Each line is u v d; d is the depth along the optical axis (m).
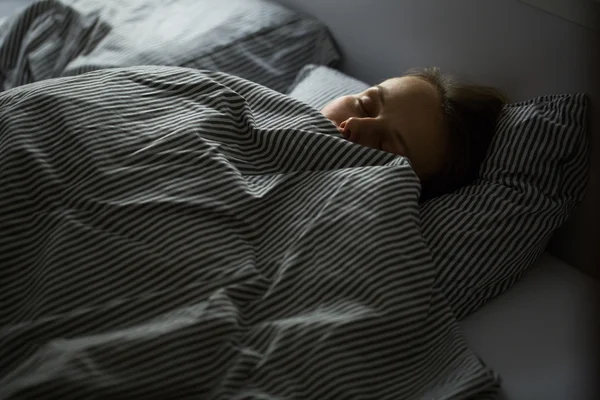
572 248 1.09
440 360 0.80
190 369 0.70
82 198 0.82
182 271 0.78
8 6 1.86
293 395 0.71
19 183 0.82
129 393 0.67
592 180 1.04
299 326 0.75
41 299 0.75
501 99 1.12
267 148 0.93
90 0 1.46
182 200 0.82
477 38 1.16
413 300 0.81
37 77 1.38
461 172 1.05
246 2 1.48
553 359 0.88
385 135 1.01
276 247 0.84
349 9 1.41
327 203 0.85
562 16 1.01
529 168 0.99
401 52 1.33
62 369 0.66
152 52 1.31
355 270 0.80
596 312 0.97
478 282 0.93
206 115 0.93
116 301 0.75
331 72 1.32
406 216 0.85
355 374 0.74
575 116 1.00
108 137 0.87
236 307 0.77
